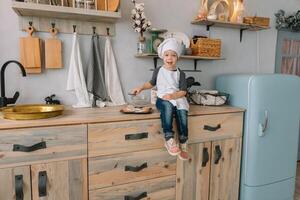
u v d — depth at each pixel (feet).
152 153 5.20
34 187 4.27
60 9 5.01
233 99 6.69
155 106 5.95
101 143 4.69
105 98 6.20
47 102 5.71
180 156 5.20
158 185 5.36
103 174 4.78
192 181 5.77
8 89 5.63
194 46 6.88
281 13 8.68
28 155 4.17
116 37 6.44
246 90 6.25
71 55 5.89
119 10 5.73
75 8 5.14
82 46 6.11
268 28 7.91
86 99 5.95
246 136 6.28
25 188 4.21
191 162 5.69
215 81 7.72
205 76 7.70
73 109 5.64
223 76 7.27
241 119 6.26
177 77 5.50
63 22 5.82
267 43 8.78
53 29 5.73
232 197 6.40
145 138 5.08
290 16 8.81
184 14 7.16
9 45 5.51
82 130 4.51
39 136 4.21
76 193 4.60
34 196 4.29
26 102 5.79
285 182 6.95
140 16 6.12
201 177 5.88
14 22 5.49
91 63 5.98
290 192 7.11
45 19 5.66
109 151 4.78
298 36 9.53
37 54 5.57
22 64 5.49
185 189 5.71
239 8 7.25
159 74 5.60
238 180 6.43
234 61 8.16
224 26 7.66
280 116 6.53
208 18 6.78
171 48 5.40
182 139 5.19
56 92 6.01
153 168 5.25
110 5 5.73
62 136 4.37
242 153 6.40
